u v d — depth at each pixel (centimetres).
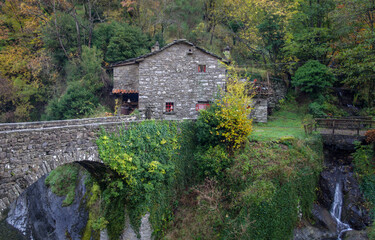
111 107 1934
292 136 1383
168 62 1548
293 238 1141
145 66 1530
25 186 711
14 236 1305
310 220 1234
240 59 2462
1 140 661
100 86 1923
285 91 2142
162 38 2361
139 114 1498
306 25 2070
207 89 1584
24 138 713
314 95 1950
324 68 1864
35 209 1453
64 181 1477
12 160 685
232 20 2500
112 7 2534
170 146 1173
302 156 1268
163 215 1139
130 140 1003
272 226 1074
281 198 1120
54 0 2142
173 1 2691
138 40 2173
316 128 1522
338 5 1895
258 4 2203
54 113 1761
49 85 2072
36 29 2247
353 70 1667
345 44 1792
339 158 1430
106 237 1125
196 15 2802
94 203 1220
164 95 1549
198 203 1173
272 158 1206
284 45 2112
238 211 1074
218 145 1239
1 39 2222
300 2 2070
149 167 1030
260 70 2238
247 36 2350
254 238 1034
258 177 1109
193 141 1327
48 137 771
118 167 942
